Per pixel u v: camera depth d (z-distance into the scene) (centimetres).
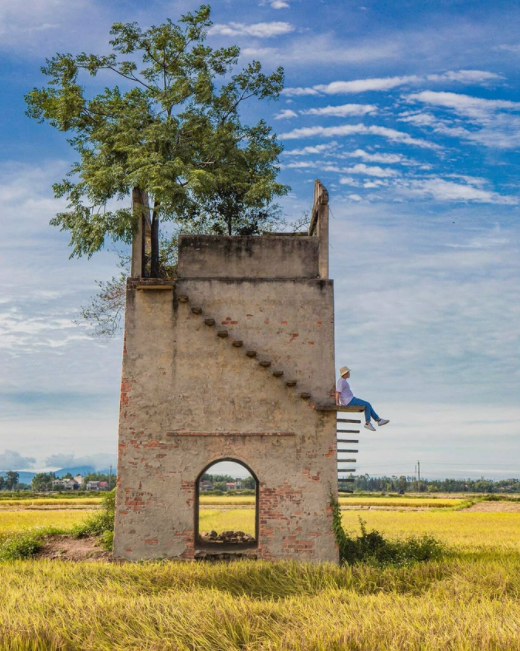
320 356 1744
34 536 2027
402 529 3136
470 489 15500
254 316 1758
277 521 1661
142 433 1695
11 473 14400
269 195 2281
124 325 1745
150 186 1852
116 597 1207
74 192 1997
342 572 1463
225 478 12681
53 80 2206
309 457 1692
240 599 1189
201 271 1778
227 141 2316
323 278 1781
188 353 1733
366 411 1778
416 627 1035
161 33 2211
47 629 1030
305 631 1010
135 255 1816
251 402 1712
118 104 2198
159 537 1650
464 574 1449
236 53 2327
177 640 994
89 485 12744
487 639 962
